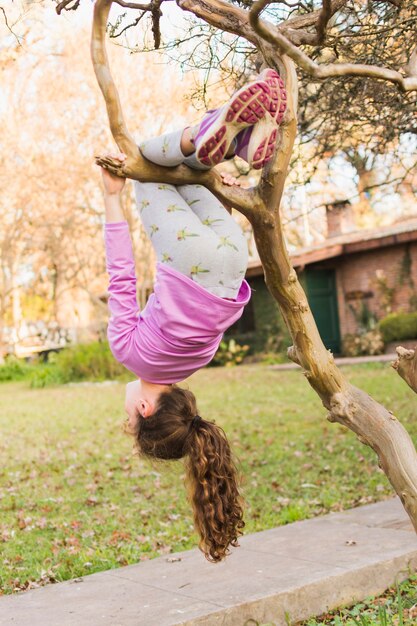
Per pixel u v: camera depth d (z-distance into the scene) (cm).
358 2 431
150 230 278
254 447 913
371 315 2208
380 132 589
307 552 442
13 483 782
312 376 306
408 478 298
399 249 2134
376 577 407
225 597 373
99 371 2167
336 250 2189
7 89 1847
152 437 294
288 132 273
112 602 381
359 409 307
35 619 363
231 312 274
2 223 2362
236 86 481
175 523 585
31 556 511
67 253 2484
